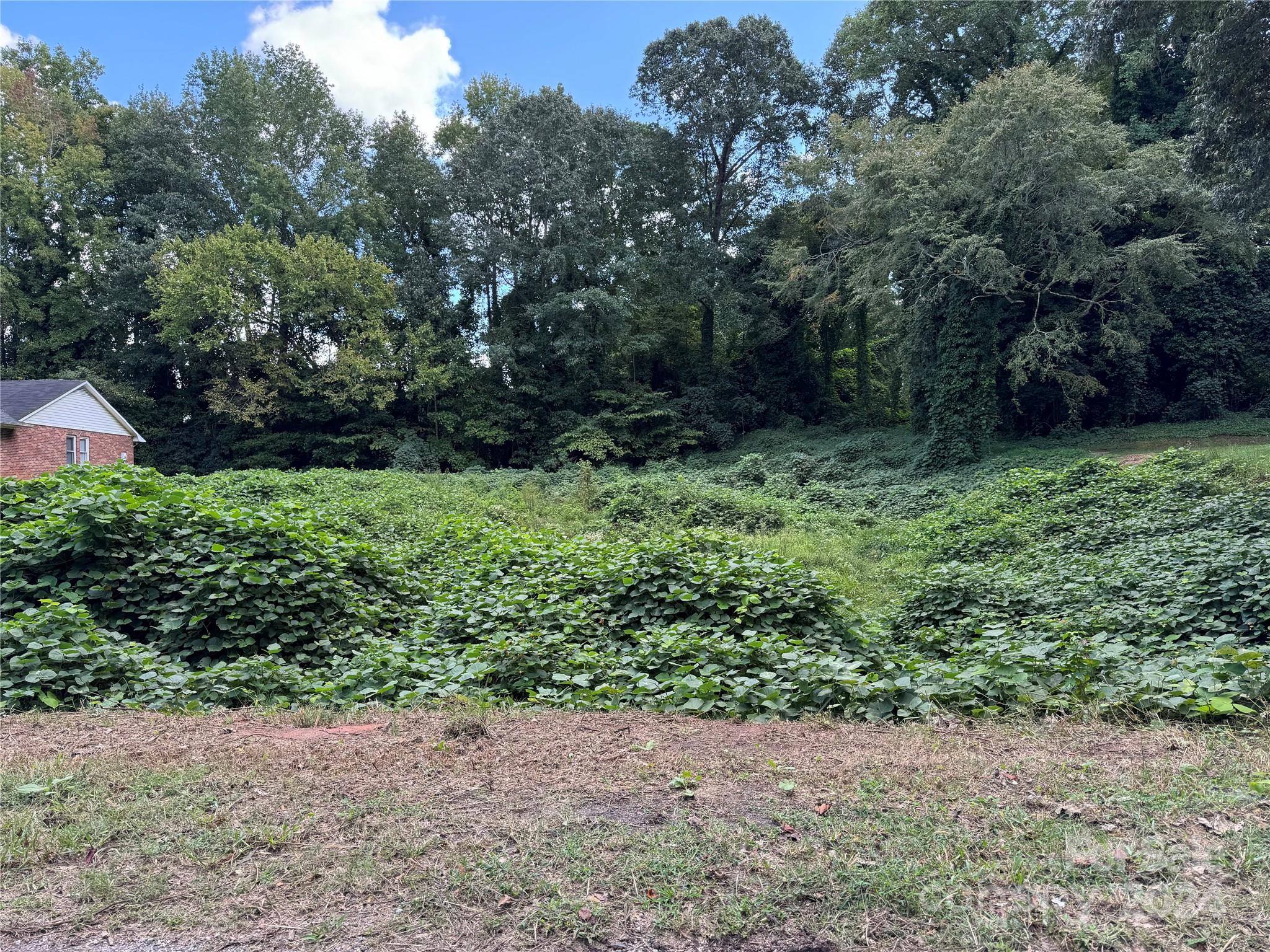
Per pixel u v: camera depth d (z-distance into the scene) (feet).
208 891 7.48
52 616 17.17
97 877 7.65
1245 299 88.84
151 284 106.83
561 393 122.83
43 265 118.11
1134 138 90.89
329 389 112.68
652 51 119.44
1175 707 13.51
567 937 6.76
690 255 119.34
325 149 127.03
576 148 117.39
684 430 120.98
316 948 6.63
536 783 10.28
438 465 115.24
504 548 32.89
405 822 8.94
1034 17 98.53
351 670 18.85
